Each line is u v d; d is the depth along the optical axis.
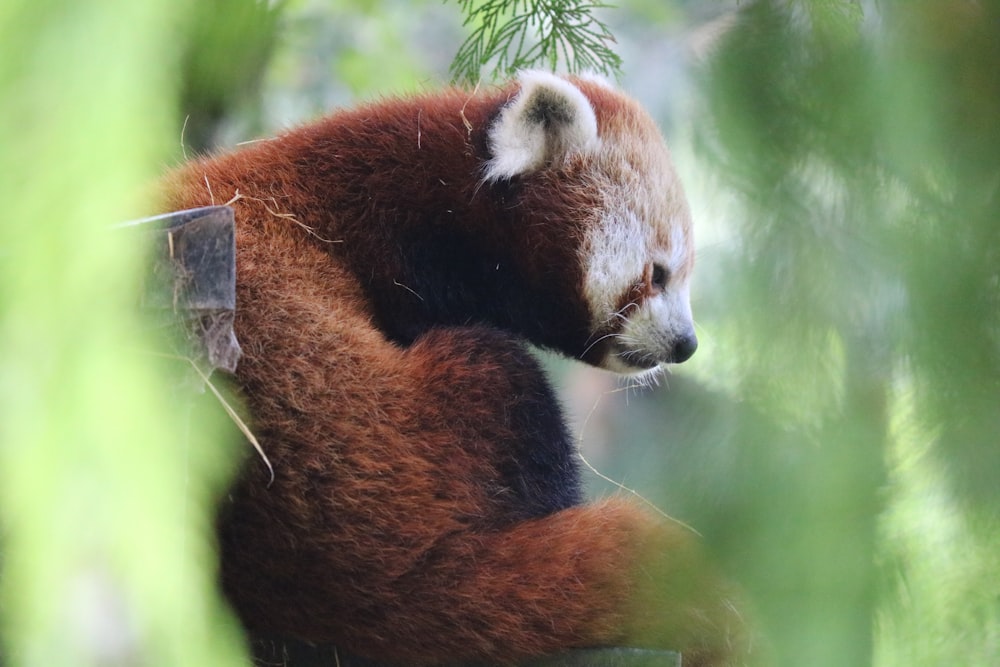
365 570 4.08
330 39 8.34
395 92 6.50
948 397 1.94
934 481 1.93
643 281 6.39
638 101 6.66
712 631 3.79
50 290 1.10
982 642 1.89
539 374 5.09
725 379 2.04
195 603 1.41
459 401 4.61
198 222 2.65
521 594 4.09
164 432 1.26
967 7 1.95
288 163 5.50
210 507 2.07
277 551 4.07
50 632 1.17
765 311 2.00
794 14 2.05
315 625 4.13
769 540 1.92
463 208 5.93
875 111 1.97
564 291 6.31
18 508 1.15
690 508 1.99
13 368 1.14
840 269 1.98
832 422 1.95
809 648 1.86
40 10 1.07
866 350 1.98
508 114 5.89
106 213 1.08
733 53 2.07
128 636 1.20
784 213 2.00
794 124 2.02
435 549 4.15
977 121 1.95
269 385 4.16
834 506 1.91
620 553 4.17
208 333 2.72
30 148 1.07
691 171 2.14
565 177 6.20
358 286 5.31
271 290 4.52
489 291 6.18
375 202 5.62
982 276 1.95
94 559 1.17
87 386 1.15
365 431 4.26
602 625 4.04
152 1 1.12
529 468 4.80
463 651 4.11
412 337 5.58
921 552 1.91
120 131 1.08
